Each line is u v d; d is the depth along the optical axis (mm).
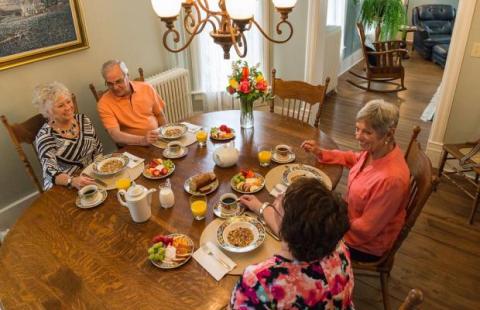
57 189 1803
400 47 5051
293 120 2412
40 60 2537
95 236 1477
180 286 1240
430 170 1496
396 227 1649
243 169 1889
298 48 3754
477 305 1985
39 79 2586
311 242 865
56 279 1285
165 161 1923
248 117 2260
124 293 1223
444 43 6082
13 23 2328
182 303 1180
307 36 3615
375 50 5051
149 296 1208
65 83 2754
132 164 1962
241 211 1566
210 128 2324
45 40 2525
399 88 5078
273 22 3725
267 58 3850
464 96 2920
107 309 1170
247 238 1401
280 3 1646
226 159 1868
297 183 945
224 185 1767
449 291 2070
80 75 2840
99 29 2879
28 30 2414
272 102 2664
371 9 5652
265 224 1479
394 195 1494
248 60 3771
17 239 1475
